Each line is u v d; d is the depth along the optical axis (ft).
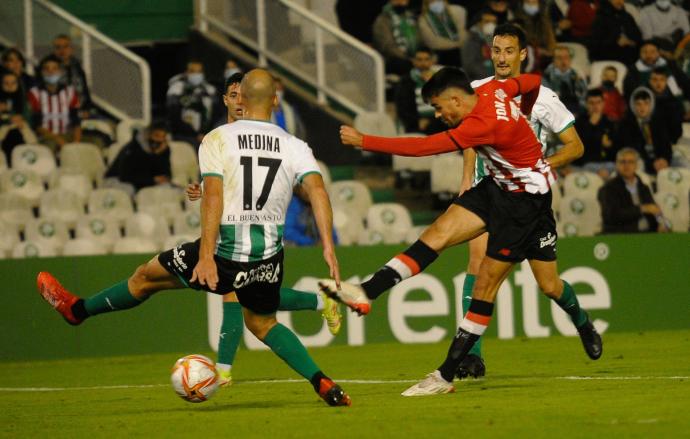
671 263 157.69
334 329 97.30
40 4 191.83
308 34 195.83
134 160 172.65
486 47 190.08
